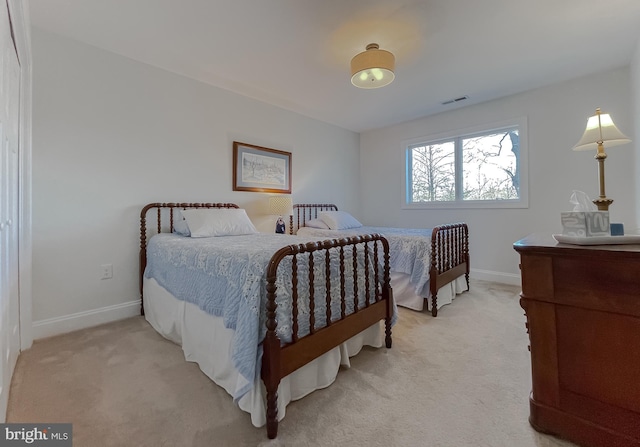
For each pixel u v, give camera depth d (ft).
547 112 10.69
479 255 12.58
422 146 14.48
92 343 6.82
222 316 5.09
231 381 4.84
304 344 4.60
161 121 9.11
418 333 7.37
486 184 12.48
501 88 10.75
